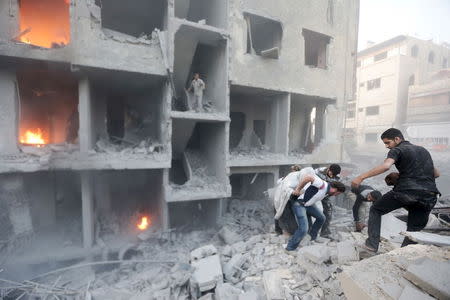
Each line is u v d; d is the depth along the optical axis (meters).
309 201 3.97
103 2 7.59
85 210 6.44
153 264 5.93
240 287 3.65
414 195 2.96
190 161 8.75
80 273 5.85
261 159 8.44
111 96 8.38
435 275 2.04
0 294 4.83
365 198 4.59
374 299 2.04
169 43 6.43
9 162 5.63
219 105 7.82
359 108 27.36
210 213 8.30
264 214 8.33
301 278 3.48
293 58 8.82
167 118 6.71
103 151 6.61
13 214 6.01
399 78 23.55
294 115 11.38
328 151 10.14
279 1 8.41
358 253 3.51
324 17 9.52
